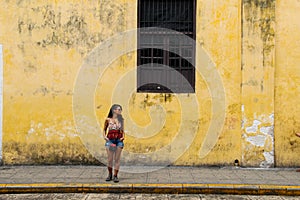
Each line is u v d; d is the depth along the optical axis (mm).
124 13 11133
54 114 11141
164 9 11258
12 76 11156
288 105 11102
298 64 11102
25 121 11156
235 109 11070
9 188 9086
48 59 11148
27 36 11148
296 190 9047
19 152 11164
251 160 10969
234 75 11070
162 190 9133
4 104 11164
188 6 11203
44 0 11156
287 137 11094
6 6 11164
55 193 9117
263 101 10969
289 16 11102
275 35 11070
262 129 10953
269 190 9086
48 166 11125
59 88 11156
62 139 11156
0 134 11141
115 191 9141
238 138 11055
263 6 10984
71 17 11156
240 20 11055
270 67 10969
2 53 11148
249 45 10984
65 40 11164
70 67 11148
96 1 11133
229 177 9992
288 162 11086
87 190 9148
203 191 9125
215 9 11094
